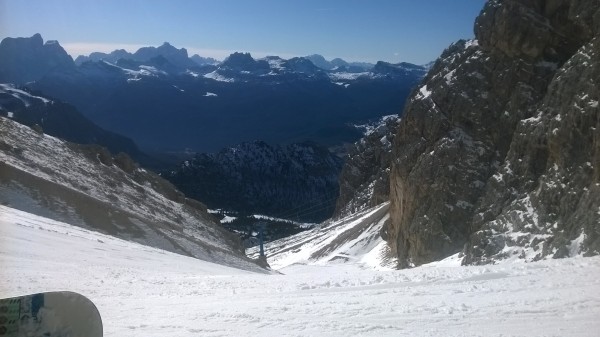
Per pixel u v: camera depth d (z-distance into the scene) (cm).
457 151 4416
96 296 1370
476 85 4588
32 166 3881
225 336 902
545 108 3600
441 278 1422
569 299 1065
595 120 2936
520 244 2977
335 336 884
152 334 920
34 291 1338
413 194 4600
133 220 3828
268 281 1652
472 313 998
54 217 3347
